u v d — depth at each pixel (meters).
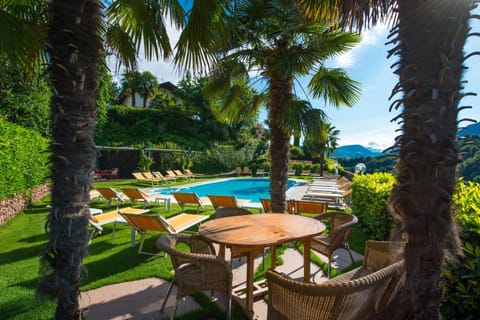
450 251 1.40
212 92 4.66
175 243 2.59
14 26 1.79
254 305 2.52
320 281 3.04
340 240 3.17
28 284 2.82
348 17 2.00
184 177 17.14
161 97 25.31
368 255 2.47
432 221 1.32
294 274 3.24
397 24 1.48
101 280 2.98
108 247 4.14
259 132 28.02
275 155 4.50
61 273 1.74
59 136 1.72
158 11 2.46
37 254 3.75
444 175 1.32
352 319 1.52
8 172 5.27
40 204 7.26
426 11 1.33
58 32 1.69
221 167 21.73
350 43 4.14
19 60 1.94
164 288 2.83
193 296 2.65
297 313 1.56
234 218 3.14
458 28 1.27
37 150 7.32
